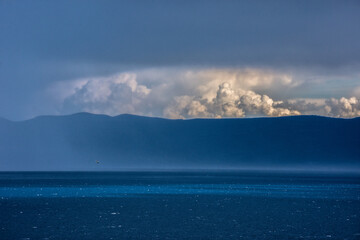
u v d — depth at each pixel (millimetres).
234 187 123812
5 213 59281
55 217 55625
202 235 43531
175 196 90812
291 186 130000
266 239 41844
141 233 44344
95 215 57812
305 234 44500
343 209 67062
